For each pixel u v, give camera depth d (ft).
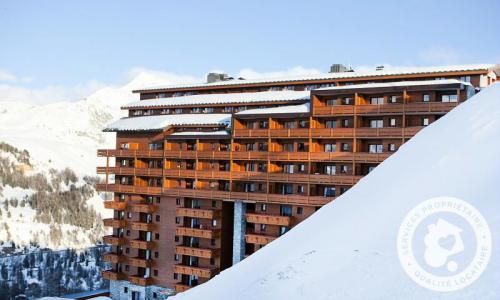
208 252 215.51
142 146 249.75
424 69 217.56
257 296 101.30
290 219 198.18
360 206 123.03
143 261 233.96
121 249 249.55
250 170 215.92
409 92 186.39
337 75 238.68
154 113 273.13
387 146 187.01
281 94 238.89
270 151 205.46
